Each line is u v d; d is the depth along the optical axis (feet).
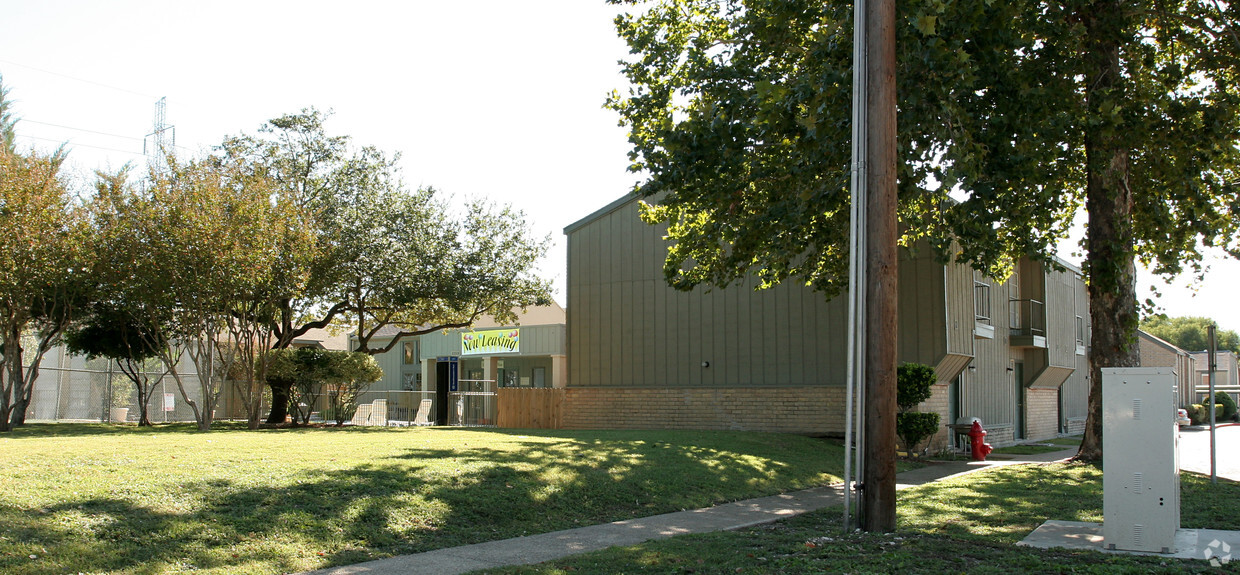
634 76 57.11
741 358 72.69
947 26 39.52
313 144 83.82
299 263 67.62
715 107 48.19
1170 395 24.14
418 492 32.17
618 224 80.02
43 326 74.33
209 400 66.18
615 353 78.59
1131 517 24.23
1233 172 58.49
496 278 84.48
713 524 32.32
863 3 29.01
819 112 41.14
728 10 54.70
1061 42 45.03
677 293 76.18
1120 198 49.85
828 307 69.51
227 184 65.51
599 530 30.71
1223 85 52.95
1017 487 41.73
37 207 60.13
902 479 49.21
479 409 92.22
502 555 26.07
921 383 59.47
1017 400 91.04
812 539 26.96
